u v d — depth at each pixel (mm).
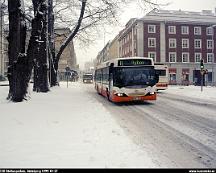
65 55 79438
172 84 70438
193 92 32000
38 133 8227
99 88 27250
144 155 6148
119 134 8234
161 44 70312
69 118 11039
